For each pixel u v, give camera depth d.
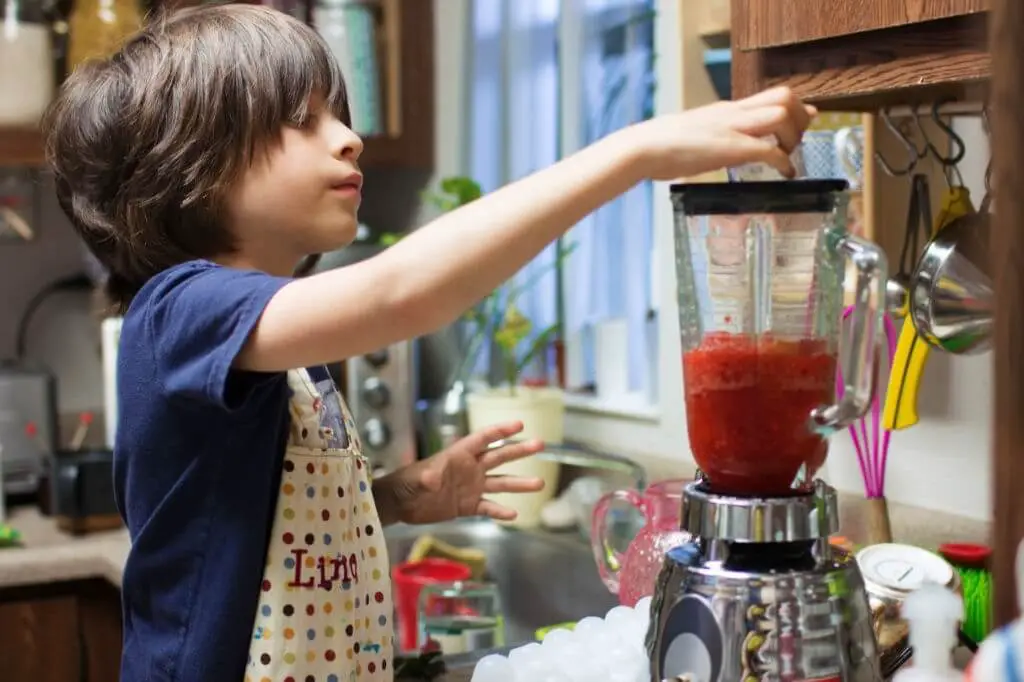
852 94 1.11
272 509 1.10
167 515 1.09
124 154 1.16
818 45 1.13
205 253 1.16
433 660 1.24
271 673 1.08
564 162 0.94
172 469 1.08
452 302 0.92
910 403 1.28
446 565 1.95
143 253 1.18
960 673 0.86
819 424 0.86
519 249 0.91
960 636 1.11
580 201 0.91
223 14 1.19
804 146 1.46
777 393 0.87
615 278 2.31
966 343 1.18
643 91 2.17
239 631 1.08
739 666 0.84
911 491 1.51
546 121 2.49
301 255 1.20
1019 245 0.60
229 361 0.94
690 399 0.91
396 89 2.73
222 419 1.06
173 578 1.10
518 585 2.09
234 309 0.96
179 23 1.19
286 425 1.11
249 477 1.08
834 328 0.88
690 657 0.87
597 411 2.24
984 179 1.33
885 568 1.16
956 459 1.45
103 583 2.10
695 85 1.83
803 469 0.91
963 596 1.16
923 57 1.04
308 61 1.14
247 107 1.10
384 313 0.92
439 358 2.66
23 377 2.52
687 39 1.82
